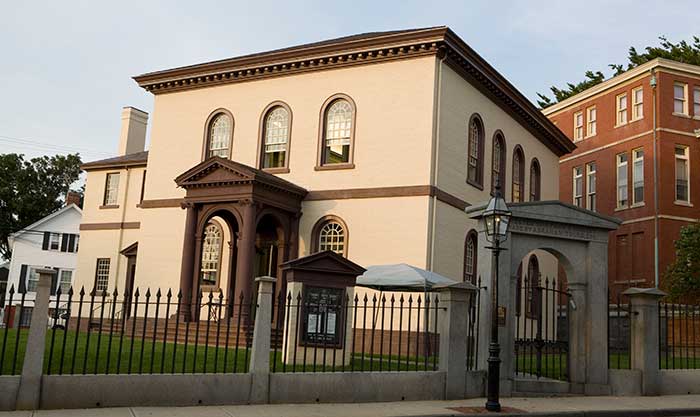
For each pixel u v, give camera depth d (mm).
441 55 22000
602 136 36625
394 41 22203
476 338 13469
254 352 11281
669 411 12227
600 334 14070
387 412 10820
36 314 9867
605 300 14234
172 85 26891
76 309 32500
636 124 34250
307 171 23672
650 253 32344
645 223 32812
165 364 12609
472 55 23062
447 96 22547
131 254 30312
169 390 10578
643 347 14289
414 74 22234
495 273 12438
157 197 26516
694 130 33281
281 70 24609
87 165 33719
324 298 14578
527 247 13805
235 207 21984
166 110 27078
